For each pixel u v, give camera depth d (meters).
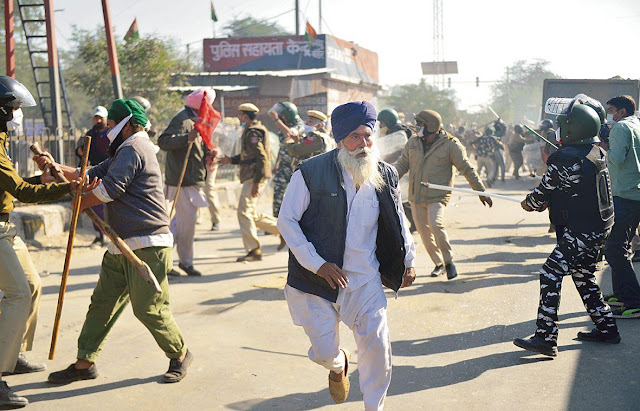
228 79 25.95
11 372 4.43
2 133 4.09
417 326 5.76
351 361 4.94
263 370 4.80
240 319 6.10
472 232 11.05
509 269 7.93
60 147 11.26
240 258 8.81
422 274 7.79
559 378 4.46
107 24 14.16
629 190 5.72
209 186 11.69
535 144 13.60
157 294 4.48
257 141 8.52
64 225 10.55
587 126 4.84
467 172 7.18
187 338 5.55
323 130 9.80
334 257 3.50
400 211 3.65
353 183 3.53
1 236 4.05
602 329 5.13
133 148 4.44
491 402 4.12
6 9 13.62
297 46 30.92
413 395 4.28
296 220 3.52
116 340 5.48
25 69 45.72
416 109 55.34
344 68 33.06
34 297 4.50
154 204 4.52
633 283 5.80
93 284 7.50
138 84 18.94
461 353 5.05
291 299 3.62
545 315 4.83
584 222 4.84
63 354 5.16
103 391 4.43
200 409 4.15
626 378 4.43
